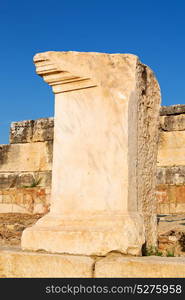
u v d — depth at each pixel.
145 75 4.98
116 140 4.50
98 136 4.62
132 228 4.14
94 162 4.59
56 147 4.86
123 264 3.78
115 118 4.55
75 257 4.04
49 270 4.09
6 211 15.10
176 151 14.64
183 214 12.05
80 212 4.54
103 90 4.67
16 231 9.58
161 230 8.03
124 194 4.34
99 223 4.29
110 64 4.72
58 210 4.68
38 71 4.97
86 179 4.60
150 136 5.03
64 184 4.72
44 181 16.39
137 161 4.65
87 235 4.20
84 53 4.83
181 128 14.70
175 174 14.24
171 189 13.39
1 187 17.16
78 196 4.61
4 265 4.30
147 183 4.89
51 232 4.39
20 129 17.36
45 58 4.93
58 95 4.95
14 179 16.97
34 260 4.17
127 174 4.37
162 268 3.60
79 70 4.78
